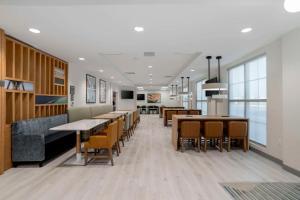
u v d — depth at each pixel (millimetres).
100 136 4449
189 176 3764
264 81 5496
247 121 5801
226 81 7555
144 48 5148
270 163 4590
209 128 5508
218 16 3240
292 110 3926
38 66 5410
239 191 3156
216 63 7160
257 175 3840
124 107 18984
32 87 5043
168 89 21359
